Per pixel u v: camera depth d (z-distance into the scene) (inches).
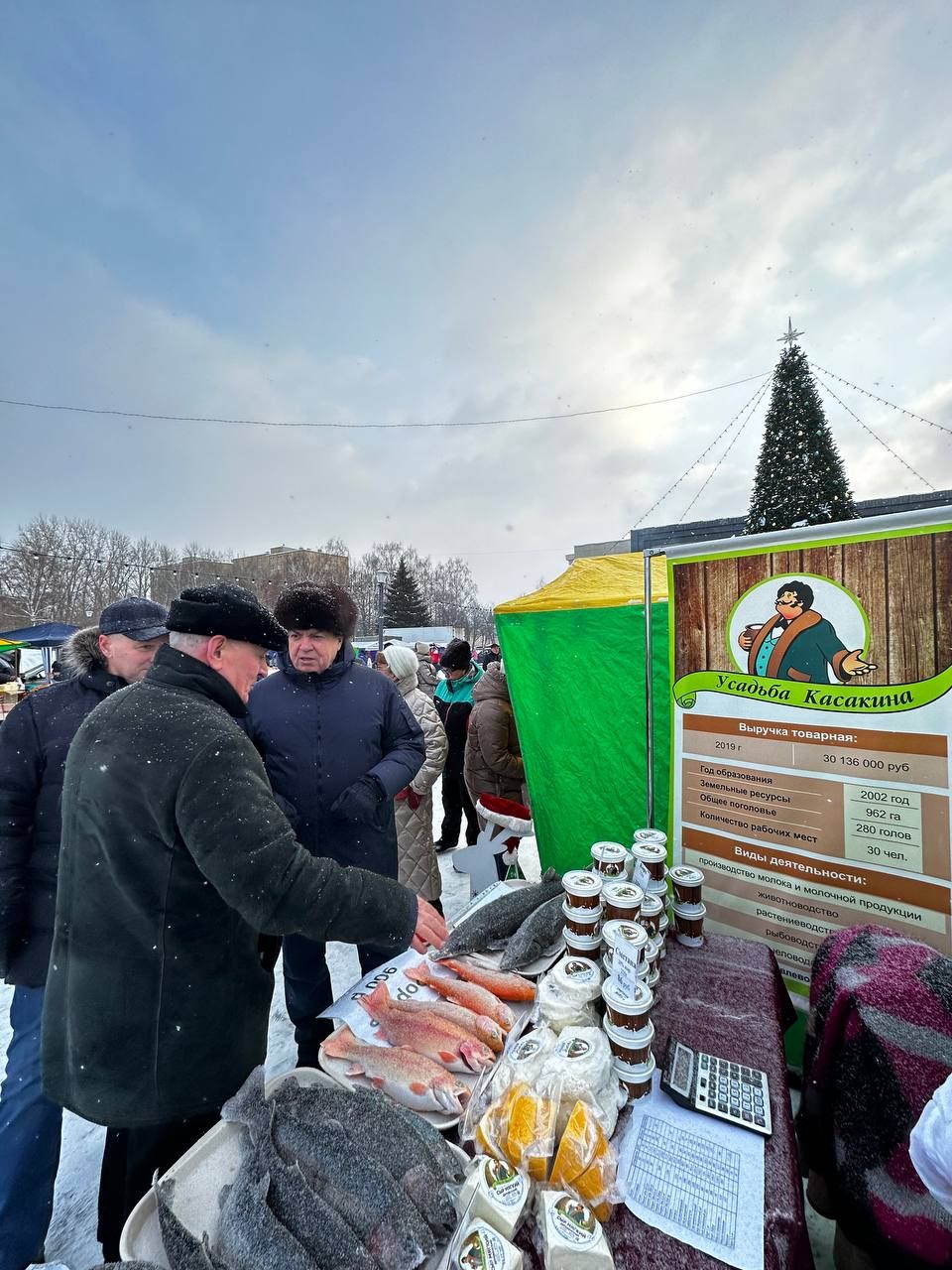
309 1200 31.2
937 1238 34.8
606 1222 30.9
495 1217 29.5
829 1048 41.9
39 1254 53.4
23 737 60.0
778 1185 32.6
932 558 48.2
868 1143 38.5
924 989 38.8
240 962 44.9
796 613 56.2
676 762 66.6
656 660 76.4
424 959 56.9
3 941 56.7
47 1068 43.0
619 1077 39.3
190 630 46.7
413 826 110.5
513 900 62.5
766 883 59.5
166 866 40.3
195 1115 42.6
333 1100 38.8
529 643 92.1
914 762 49.8
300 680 78.6
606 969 46.7
